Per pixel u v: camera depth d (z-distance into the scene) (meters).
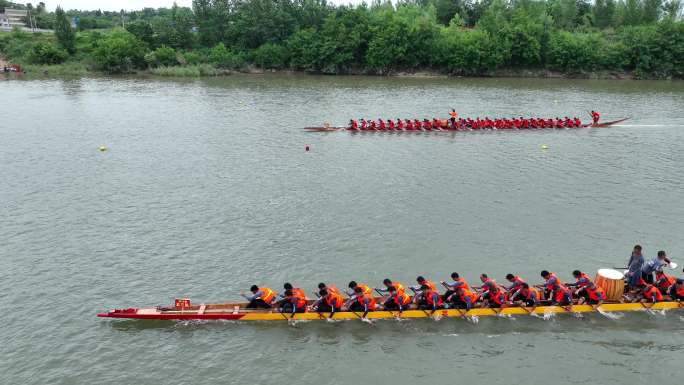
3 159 48.00
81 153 50.53
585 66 123.69
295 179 42.94
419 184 41.75
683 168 46.59
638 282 25.42
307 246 30.55
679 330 23.45
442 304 24.27
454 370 20.78
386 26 130.00
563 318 24.34
